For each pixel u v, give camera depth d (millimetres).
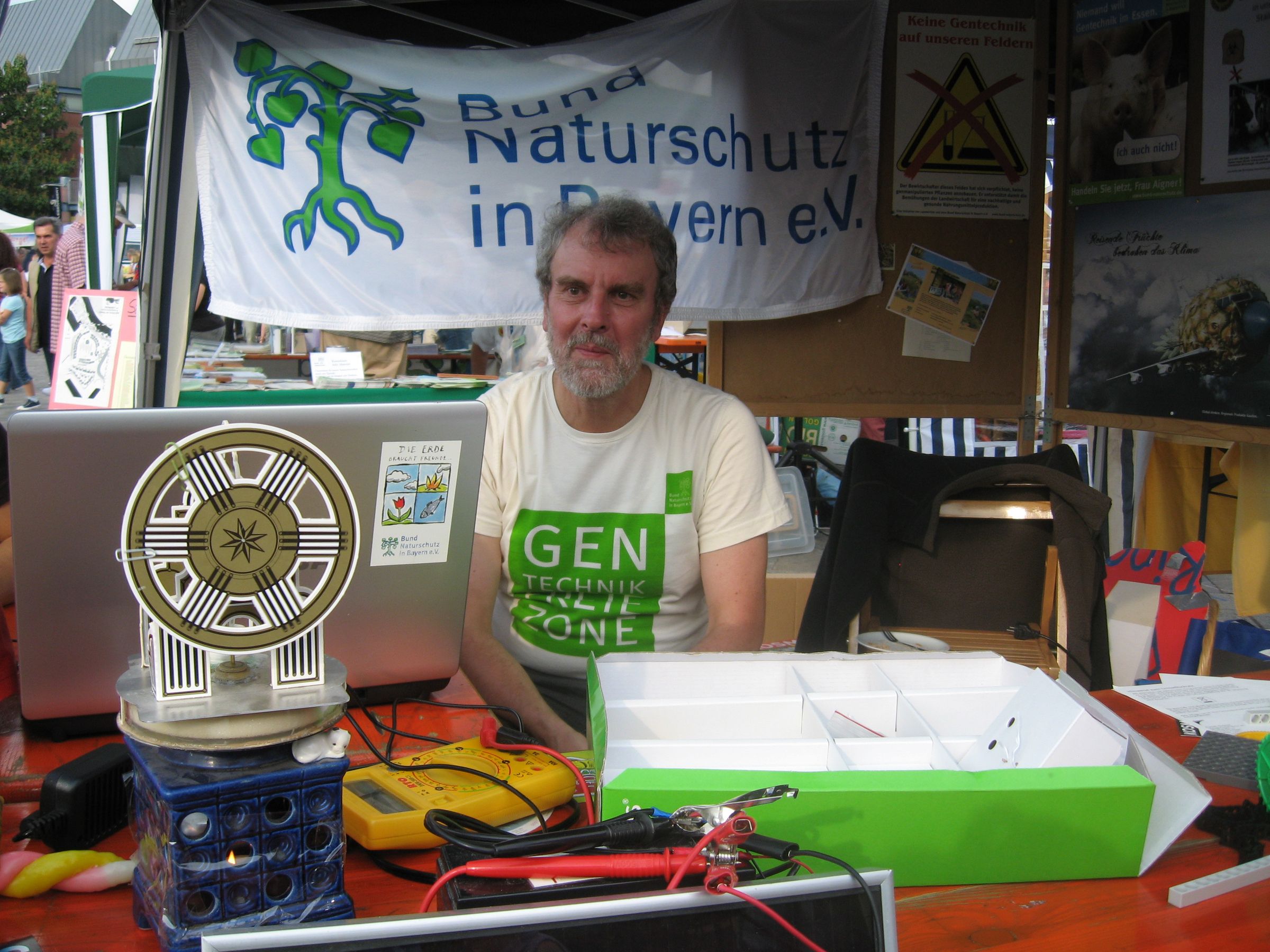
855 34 3172
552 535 2012
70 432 1109
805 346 3355
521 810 1135
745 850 829
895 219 3318
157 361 2939
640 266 1850
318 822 862
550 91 3059
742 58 3123
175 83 2826
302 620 862
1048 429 3439
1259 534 2969
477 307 3121
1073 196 3225
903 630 2414
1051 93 3562
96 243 6422
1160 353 2969
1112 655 2576
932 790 976
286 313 2992
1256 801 1189
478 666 1780
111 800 1079
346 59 2930
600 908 707
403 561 1348
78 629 1226
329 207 2984
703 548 2014
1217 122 2732
